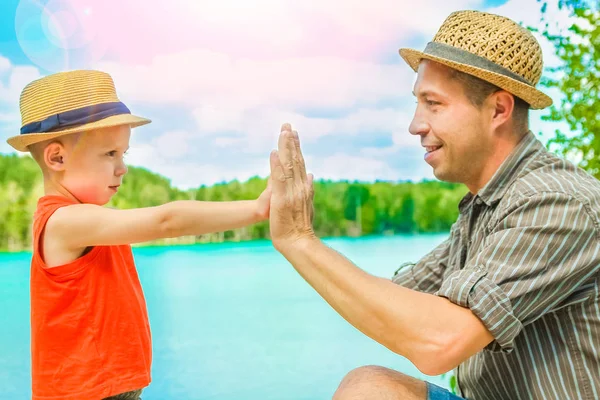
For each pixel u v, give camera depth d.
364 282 1.57
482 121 1.73
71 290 1.79
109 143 1.92
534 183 1.63
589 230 1.55
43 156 1.88
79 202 1.92
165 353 5.16
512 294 1.51
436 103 1.76
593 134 3.44
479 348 1.52
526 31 1.79
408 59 1.97
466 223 1.90
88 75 1.91
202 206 1.77
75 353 1.79
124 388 1.82
